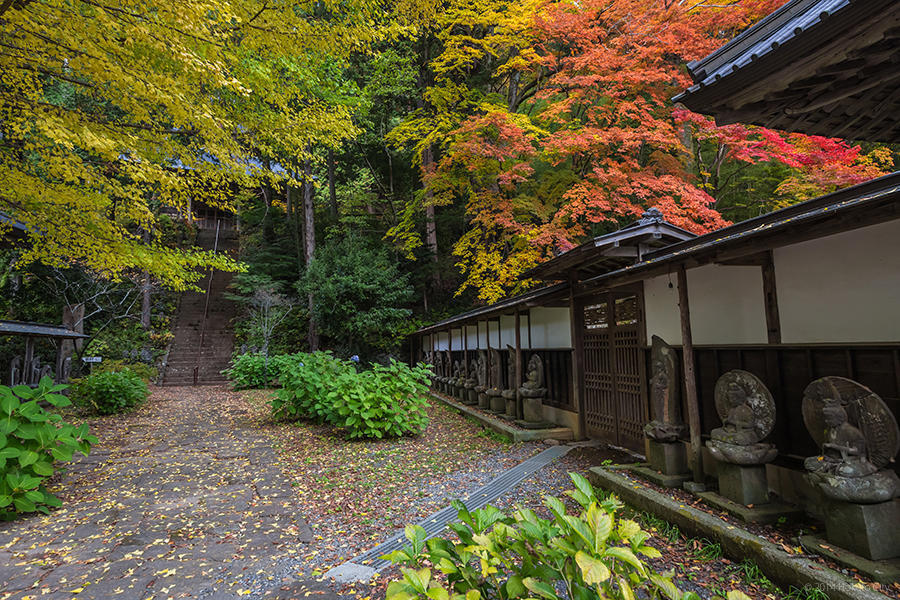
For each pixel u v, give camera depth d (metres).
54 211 6.57
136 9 4.43
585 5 12.97
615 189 12.20
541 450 7.42
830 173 9.41
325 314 18.06
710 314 5.35
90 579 3.39
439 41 17.58
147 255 6.95
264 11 5.94
